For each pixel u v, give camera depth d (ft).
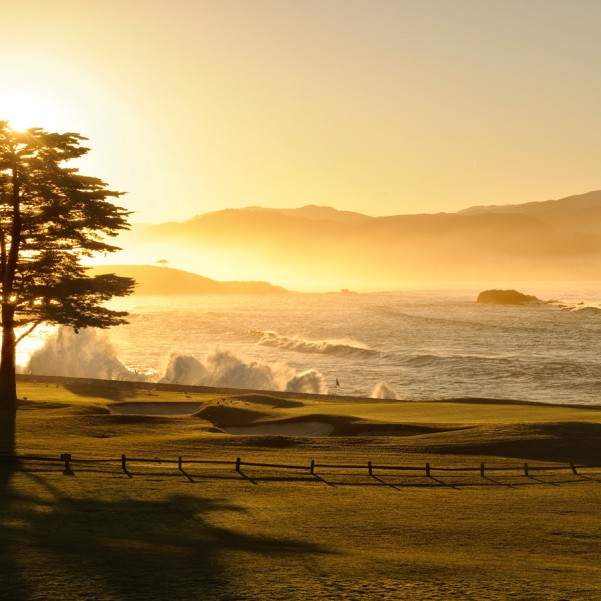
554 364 486.38
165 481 125.18
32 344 494.59
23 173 182.09
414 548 95.81
